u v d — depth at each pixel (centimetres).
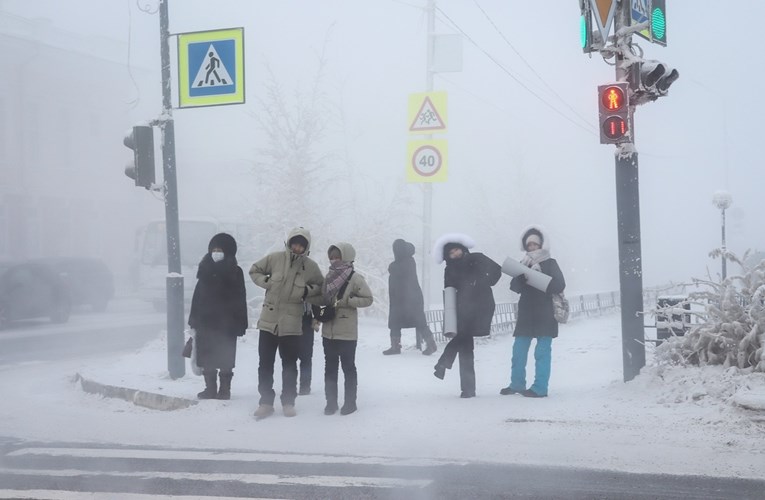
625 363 1883
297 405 1892
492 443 1491
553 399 1839
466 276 1900
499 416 1686
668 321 1964
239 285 1925
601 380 2144
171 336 2223
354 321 1784
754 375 1711
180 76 2306
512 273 1897
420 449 1466
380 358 2689
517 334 1917
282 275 1777
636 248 1873
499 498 1150
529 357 2761
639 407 1698
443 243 1903
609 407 1714
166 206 2247
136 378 2223
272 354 1780
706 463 1327
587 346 2947
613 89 1834
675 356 1884
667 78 1873
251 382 2228
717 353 1839
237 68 2270
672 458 1361
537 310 1891
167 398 1931
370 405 1848
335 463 1373
